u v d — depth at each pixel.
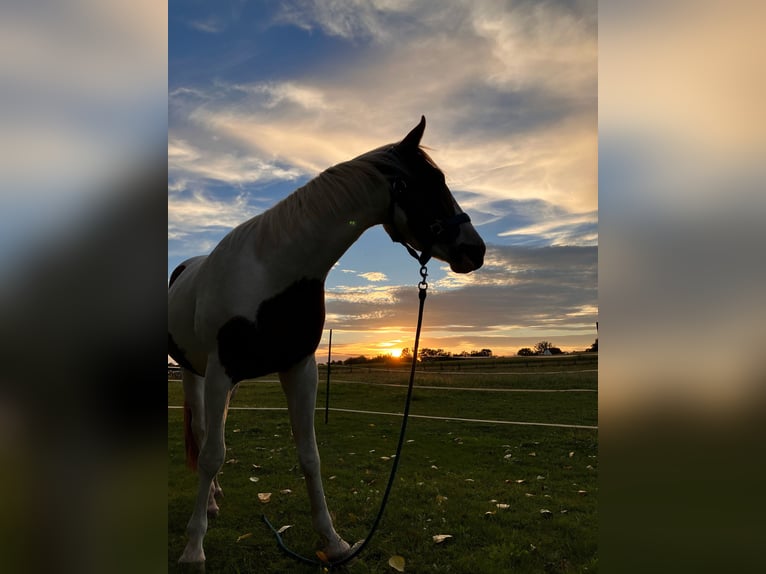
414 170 1.90
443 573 1.92
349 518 2.53
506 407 7.66
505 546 2.14
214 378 1.82
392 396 9.12
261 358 1.84
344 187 1.85
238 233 1.91
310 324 1.90
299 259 1.83
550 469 3.72
